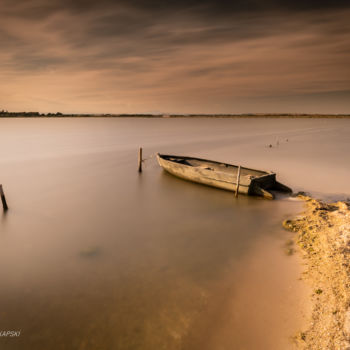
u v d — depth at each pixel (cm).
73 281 841
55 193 1775
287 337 595
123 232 1203
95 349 594
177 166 2000
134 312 699
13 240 1124
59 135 6606
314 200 1484
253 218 1324
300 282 779
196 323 654
